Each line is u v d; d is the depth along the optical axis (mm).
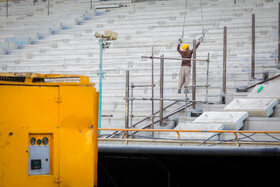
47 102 4977
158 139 11016
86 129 5109
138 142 11125
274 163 5711
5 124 4816
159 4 25969
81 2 28547
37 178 4930
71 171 5035
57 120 5004
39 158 4945
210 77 15992
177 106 14188
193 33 20562
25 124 4883
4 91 4820
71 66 19031
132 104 14023
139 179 6246
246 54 18094
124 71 17875
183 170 6027
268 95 12781
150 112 14125
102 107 15422
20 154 4867
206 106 13281
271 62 16844
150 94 15414
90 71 18344
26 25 26438
